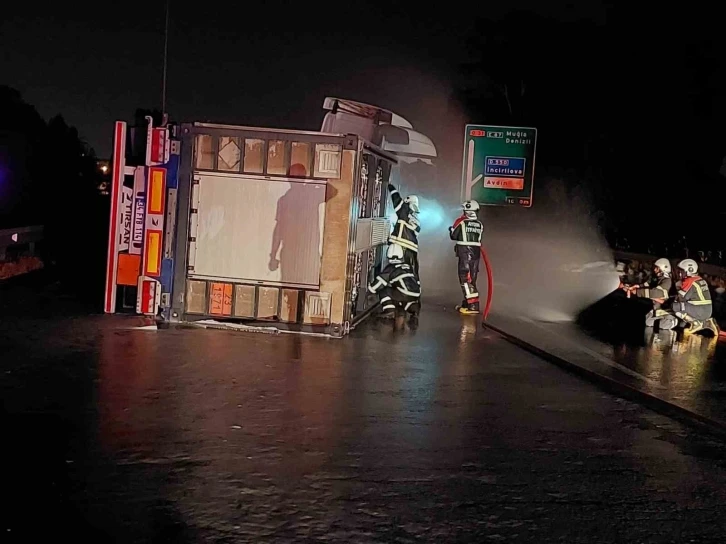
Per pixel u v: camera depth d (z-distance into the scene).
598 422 8.19
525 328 14.02
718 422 7.94
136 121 12.93
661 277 15.42
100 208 32.03
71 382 8.66
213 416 7.67
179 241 12.39
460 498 5.93
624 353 11.87
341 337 12.31
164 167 12.41
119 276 12.84
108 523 5.23
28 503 5.50
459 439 7.36
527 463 6.80
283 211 12.26
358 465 6.52
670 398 8.95
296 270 12.29
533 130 19.11
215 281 12.41
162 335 11.62
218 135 12.27
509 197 19.31
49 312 13.38
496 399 8.90
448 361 10.85
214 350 10.74
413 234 15.23
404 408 8.30
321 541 5.10
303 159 12.20
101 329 11.88
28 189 36.88
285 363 10.17
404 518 5.52
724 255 26.61
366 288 14.80
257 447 6.84
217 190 12.33
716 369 10.85
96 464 6.27
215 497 5.73
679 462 7.04
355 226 12.52
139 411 7.71
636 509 5.89
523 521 5.57
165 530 5.16
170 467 6.27
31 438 6.80
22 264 20.08
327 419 7.75
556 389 9.55
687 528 5.58
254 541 5.05
